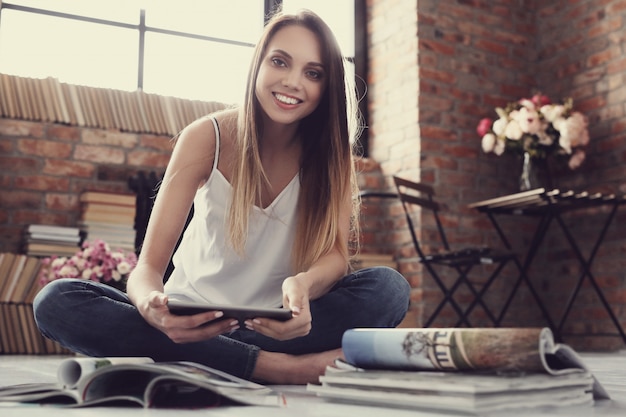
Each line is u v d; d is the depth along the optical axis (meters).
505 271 4.71
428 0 4.73
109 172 4.18
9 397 1.02
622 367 2.53
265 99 1.50
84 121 4.15
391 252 4.69
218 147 1.54
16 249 3.93
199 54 4.71
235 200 1.51
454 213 4.59
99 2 4.48
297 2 4.99
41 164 4.04
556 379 0.95
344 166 1.62
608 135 4.47
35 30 4.32
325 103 1.60
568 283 4.63
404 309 1.60
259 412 0.95
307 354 1.46
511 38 4.98
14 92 4.05
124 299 1.44
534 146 4.33
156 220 1.45
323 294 1.51
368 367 1.05
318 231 1.57
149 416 0.90
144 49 4.57
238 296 1.56
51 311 1.38
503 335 0.92
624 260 4.30
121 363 1.00
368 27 5.12
